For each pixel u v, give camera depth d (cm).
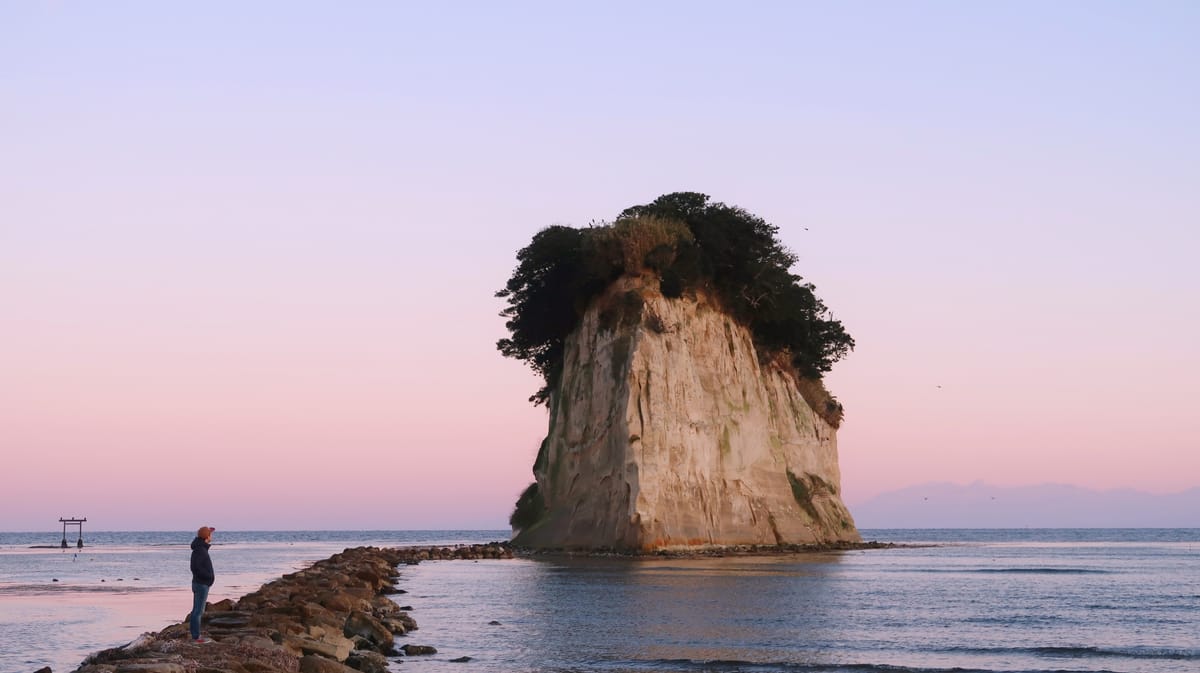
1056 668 2850
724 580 5572
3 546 16238
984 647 3228
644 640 3341
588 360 8544
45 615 4388
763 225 9262
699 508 8038
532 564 6988
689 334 8450
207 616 3450
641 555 7525
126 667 2164
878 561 7956
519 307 9181
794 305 9625
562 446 8712
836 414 10694
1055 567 7831
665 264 8419
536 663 2902
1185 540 19138
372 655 2841
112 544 16912
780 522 8756
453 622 3809
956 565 7869
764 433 9000
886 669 2797
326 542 18800
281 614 3344
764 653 3081
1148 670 2834
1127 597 4997
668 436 7900
